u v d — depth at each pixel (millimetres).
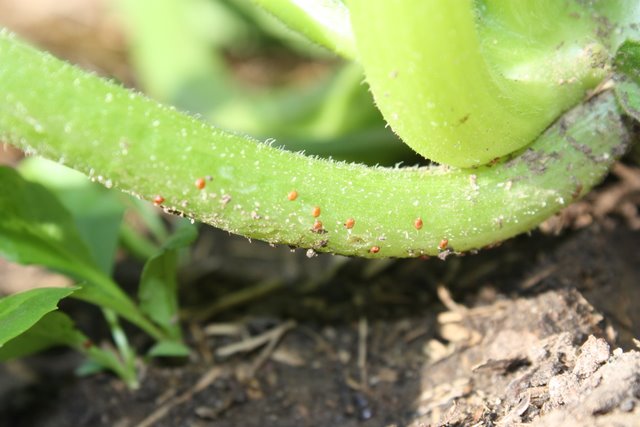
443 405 209
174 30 323
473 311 222
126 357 229
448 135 188
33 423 233
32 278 259
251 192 190
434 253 199
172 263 219
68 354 242
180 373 231
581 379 190
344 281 240
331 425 217
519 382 198
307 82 343
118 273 255
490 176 196
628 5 197
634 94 195
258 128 293
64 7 383
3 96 181
